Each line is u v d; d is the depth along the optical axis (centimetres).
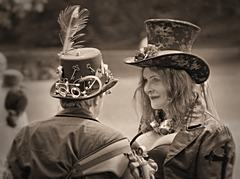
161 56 371
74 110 335
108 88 340
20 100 885
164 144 379
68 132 324
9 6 1391
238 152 894
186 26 387
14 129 871
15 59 1335
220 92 1148
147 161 343
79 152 318
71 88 335
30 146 326
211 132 369
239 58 1342
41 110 1091
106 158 317
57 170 316
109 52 1406
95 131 324
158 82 382
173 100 381
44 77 1253
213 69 1265
